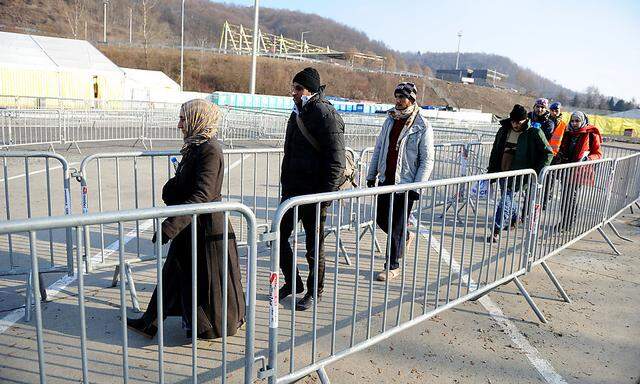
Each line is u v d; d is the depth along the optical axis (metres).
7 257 4.79
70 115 13.60
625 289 4.82
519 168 5.88
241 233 5.25
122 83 31.67
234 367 3.11
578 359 3.43
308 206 3.78
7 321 3.55
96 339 3.36
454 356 3.38
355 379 3.04
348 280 4.67
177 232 3.02
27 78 27.11
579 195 5.44
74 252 5.00
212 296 3.29
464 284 4.72
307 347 3.40
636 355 3.52
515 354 3.46
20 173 9.33
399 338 3.59
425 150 4.48
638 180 8.05
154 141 15.71
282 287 4.11
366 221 5.79
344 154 3.76
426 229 6.64
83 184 4.21
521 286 4.22
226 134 16.00
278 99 34.47
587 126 6.93
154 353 3.24
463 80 103.81
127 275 3.93
